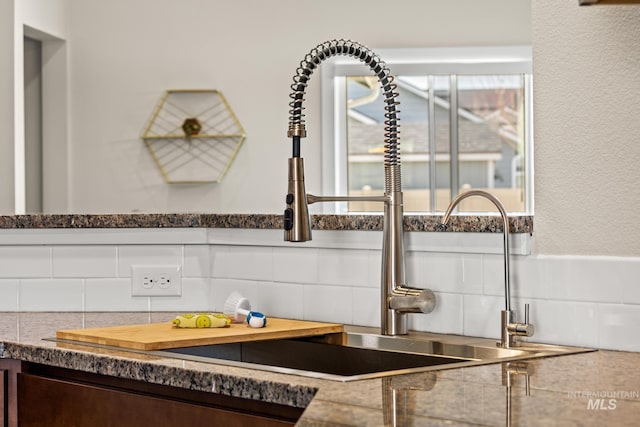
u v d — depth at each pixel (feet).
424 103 18.54
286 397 4.42
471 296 6.18
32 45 18.43
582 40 5.64
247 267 7.46
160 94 18.37
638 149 5.46
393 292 6.20
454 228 6.20
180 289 7.75
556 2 5.73
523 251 5.87
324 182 18.04
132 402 5.26
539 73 5.81
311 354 6.54
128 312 7.78
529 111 18.44
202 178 18.26
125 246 7.78
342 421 3.54
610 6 5.53
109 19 18.42
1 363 6.13
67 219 7.73
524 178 18.49
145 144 18.37
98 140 18.44
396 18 18.10
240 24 18.26
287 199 6.40
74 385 5.60
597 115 5.60
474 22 17.99
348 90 18.45
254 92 18.21
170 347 5.68
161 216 7.70
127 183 18.39
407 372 4.72
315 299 7.00
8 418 6.08
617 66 5.52
